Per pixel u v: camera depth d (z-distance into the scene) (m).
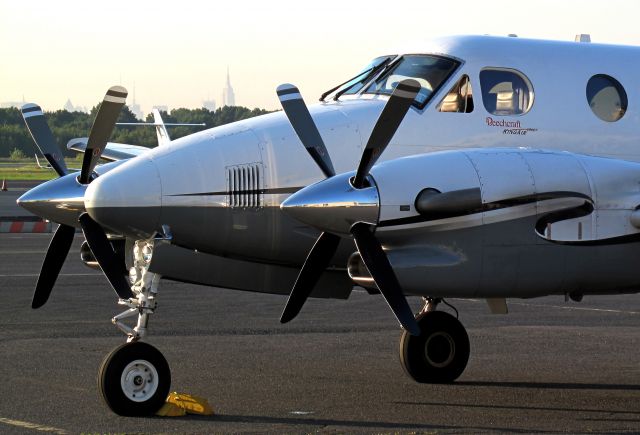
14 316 22.00
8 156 160.75
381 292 12.67
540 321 22.53
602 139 15.20
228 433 11.99
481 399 14.33
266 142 14.03
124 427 12.30
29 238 41.62
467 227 13.04
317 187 12.80
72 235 14.55
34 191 14.27
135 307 13.59
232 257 14.07
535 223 13.25
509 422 12.74
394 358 17.67
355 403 13.95
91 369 16.17
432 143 14.53
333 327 21.22
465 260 13.05
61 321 21.36
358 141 14.41
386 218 12.69
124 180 13.30
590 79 15.44
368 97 15.23
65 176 14.37
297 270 14.62
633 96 15.54
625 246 13.57
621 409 13.66
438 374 15.62
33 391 14.46
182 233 13.59
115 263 13.73
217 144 13.91
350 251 14.41
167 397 13.29
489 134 14.75
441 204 12.70
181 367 16.67
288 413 13.20
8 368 16.25
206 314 22.80
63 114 124.31
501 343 19.56
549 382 15.73
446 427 12.40
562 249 13.35
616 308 24.73
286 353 18.08
